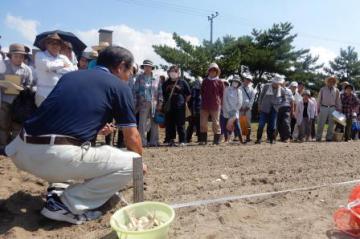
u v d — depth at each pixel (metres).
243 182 5.09
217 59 32.31
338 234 3.32
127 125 3.63
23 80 6.61
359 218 3.33
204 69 30.97
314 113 12.12
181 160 6.50
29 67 6.83
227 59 31.55
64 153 3.31
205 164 6.22
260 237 3.23
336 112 11.12
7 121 6.36
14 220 3.52
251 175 5.53
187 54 31.78
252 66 35.19
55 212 3.45
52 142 3.30
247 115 10.73
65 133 3.35
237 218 3.67
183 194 4.51
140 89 8.20
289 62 35.97
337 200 4.31
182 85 8.92
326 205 4.12
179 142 8.91
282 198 4.34
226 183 5.00
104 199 3.68
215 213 3.81
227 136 9.99
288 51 36.38
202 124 9.24
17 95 6.27
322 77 39.88
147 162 6.27
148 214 3.26
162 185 4.84
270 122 9.84
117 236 3.17
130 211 3.22
